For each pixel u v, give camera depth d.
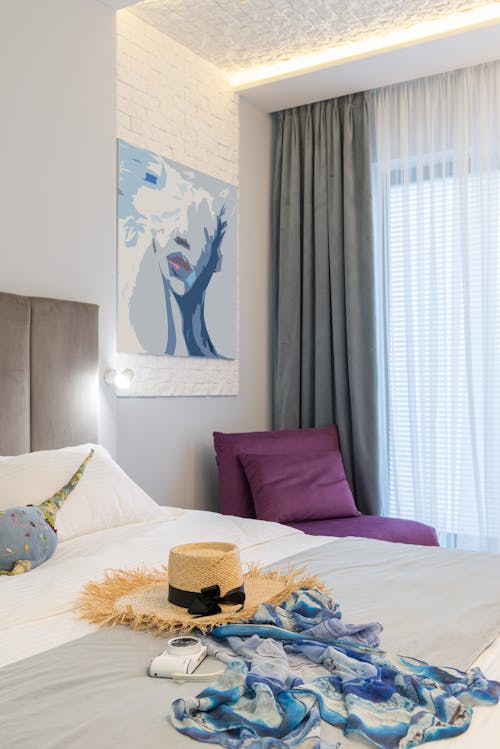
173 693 1.09
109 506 2.20
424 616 1.45
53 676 1.15
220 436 3.57
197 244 3.58
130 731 0.96
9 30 2.53
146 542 1.99
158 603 1.45
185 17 3.23
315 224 4.02
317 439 3.76
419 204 3.76
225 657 1.20
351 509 3.49
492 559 1.98
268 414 4.23
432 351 3.71
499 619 1.45
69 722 0.99
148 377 3.29
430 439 3.69
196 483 3.61
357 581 1.71
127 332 3.13
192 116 3.56
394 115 3.86
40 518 1.83
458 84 3.68
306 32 3.41
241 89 3.85
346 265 3.88
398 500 3.80
